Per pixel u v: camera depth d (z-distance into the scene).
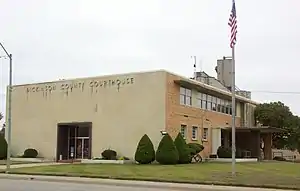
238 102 53.00
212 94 45.81
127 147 38.38
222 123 47.81
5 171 27.59
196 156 39.00
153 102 37.66
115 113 39.41
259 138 48.16
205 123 43.75
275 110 55.91
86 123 40.88
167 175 24.00
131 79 39.00
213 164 34.56
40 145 43.31
